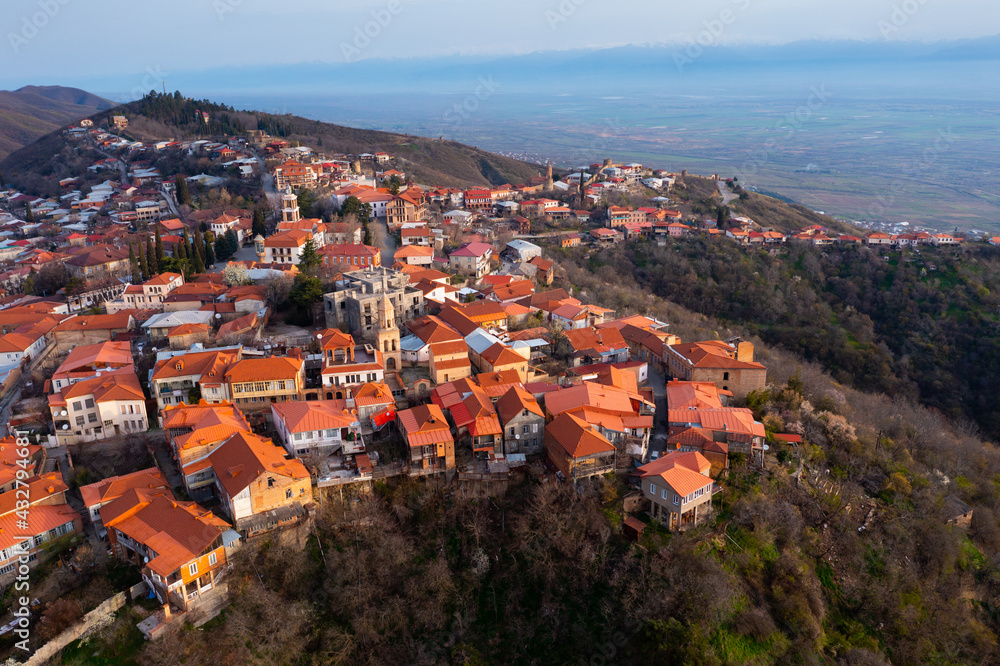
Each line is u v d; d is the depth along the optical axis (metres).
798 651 75.31
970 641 86.25
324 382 103.19
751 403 106.81
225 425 88.56
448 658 73.69
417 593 77.44
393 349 112.88
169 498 77.75
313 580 77.62
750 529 84.31
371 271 142.25
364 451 90.19
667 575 75.12
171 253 188.88
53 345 130.75
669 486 78.88
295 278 140.62
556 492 83.94
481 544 82.50
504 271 187.75
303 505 81.31
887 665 78.50
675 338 130.38
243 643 68.69
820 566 87.00
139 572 74.00
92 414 98.25
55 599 69.81
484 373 106.12
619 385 106.44
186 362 104.75
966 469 121.88
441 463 87.88
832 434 109.19
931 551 94.38
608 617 73.81
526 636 74.94
